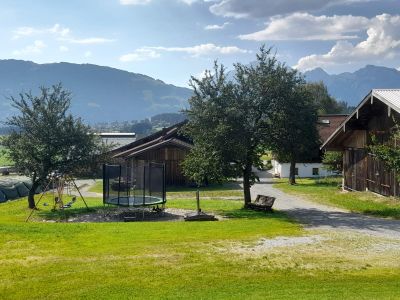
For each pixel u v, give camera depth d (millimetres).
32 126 34188
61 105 35062
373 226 21922
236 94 29656
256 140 29938
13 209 35594
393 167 24156
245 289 12469
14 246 17344
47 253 16219
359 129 35000
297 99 29297
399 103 25953
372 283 12906
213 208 32375
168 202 37438
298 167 69750
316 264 14758
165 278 13414
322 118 72375
